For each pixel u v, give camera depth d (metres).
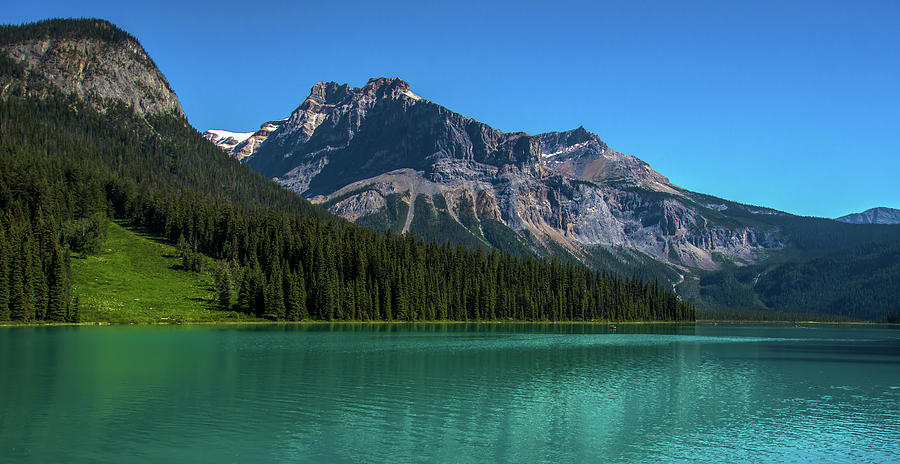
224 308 199.12
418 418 63.50
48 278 164.38
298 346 125.69
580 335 190.25
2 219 178.12
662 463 50.38
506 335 178.62
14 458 49.06
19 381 78.94
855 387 87.38
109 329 151.75
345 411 65.81
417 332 180.50
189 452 51.03
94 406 65.94
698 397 77.25
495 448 53.69
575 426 61.38
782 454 53.12
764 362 119.38
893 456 52.69
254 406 67.12
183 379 82.25
